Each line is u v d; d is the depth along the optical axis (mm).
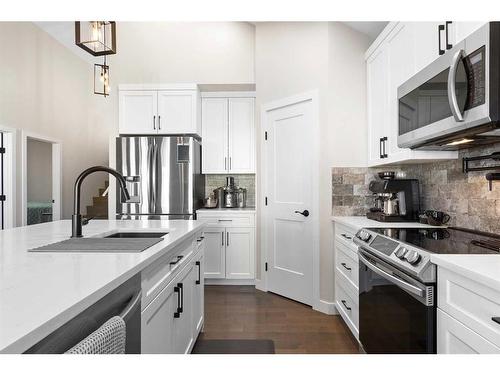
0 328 607
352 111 3141
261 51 3762
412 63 2150
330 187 3115
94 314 893
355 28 3154
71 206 5543
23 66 4305
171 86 4207
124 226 2254
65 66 5348
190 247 2094
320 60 3164
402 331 1519
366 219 2795
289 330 2689
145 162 3938
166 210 3930
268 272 3699
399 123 2182
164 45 4266
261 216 3764
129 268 1055
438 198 2457
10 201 4023
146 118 4219
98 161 6488
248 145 4430
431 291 1303
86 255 1257
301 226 3318
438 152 2219
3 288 844
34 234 1794
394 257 1602
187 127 4203
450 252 1366
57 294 798
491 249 1438
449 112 1609
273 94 3623
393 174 2854
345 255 2656
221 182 4715
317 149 3166
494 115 1331
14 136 4098
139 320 1193
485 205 1947
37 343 673
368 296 1974
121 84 4234
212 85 4258
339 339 2521
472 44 1432
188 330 2041
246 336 2574
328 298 3082
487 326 1002
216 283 4070
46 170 5348
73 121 5613
